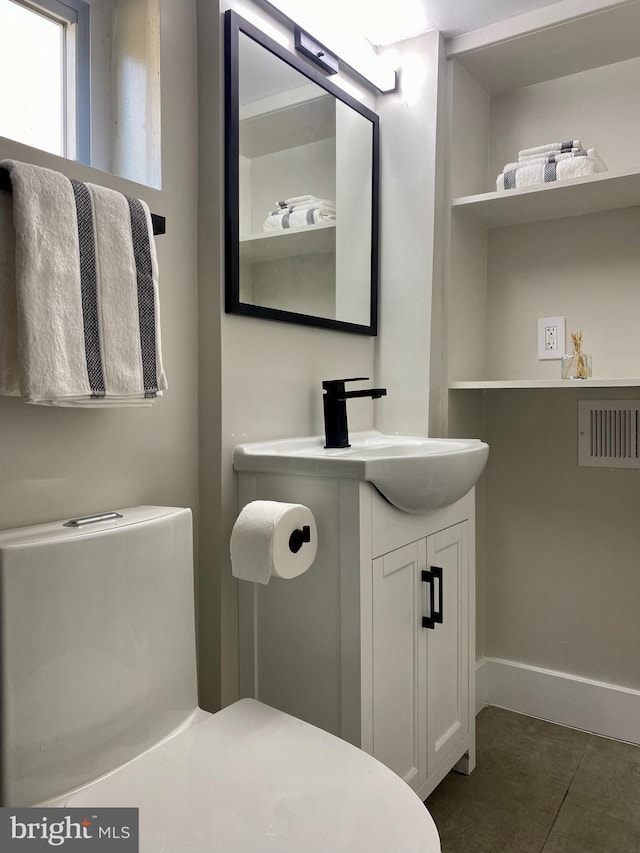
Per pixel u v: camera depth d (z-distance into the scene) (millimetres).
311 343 1647
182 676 1134
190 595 1163
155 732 1068
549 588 1973
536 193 1712
